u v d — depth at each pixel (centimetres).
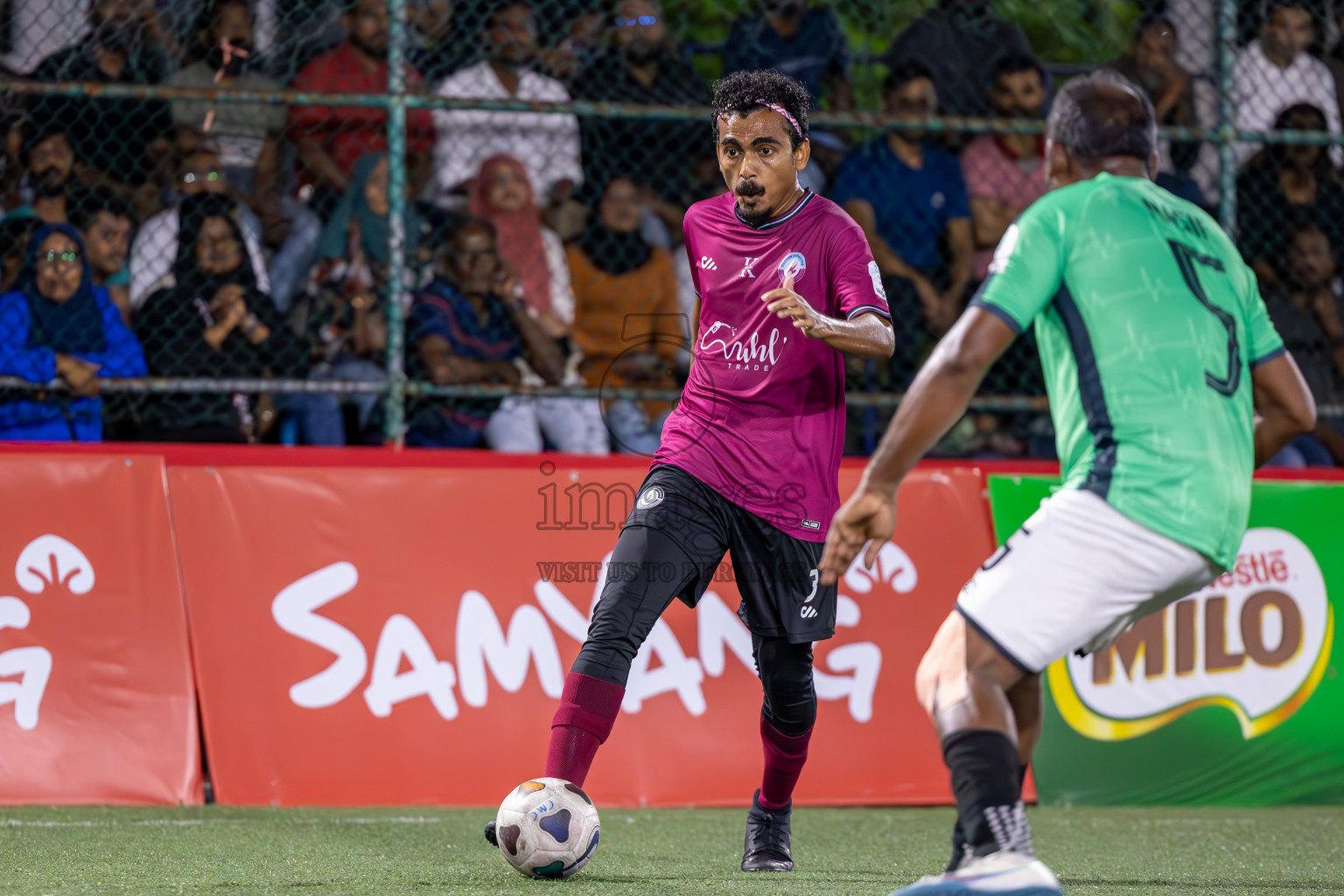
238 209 1848
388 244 1788
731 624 1617
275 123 1952
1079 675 1636
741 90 1091
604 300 1948
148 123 1900
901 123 1755
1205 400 744
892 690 1634
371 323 1883
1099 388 750
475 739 1555
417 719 1552
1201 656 1666
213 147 1920
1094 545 729
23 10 1886
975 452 2014
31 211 1814
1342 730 1683
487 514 1616
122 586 1538
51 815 1401
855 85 2383
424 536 1598
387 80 1778
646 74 2053
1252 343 820
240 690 1530
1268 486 1731
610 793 1553
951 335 741
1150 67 2123
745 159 1084
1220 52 1842
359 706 1546
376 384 1702
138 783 1490
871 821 1488
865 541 748
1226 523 743
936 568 1683
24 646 1499
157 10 1903
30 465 1546
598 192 2016
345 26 1978
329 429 1823
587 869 1108
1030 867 692
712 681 1602
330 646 1555
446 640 1574
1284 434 848
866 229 1997
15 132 1822
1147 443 735
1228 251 803
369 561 1581
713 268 1120
